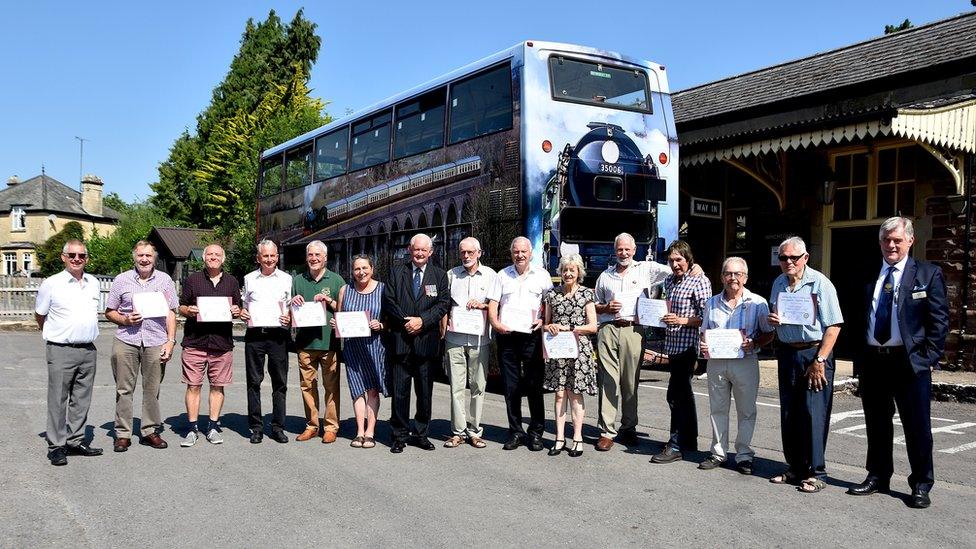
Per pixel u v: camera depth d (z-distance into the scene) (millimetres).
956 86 12156
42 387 11477
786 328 6059
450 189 11172
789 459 6141
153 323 7262
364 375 7414
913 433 5578
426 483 6152
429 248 7312
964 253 11531
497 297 7258
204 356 7516
